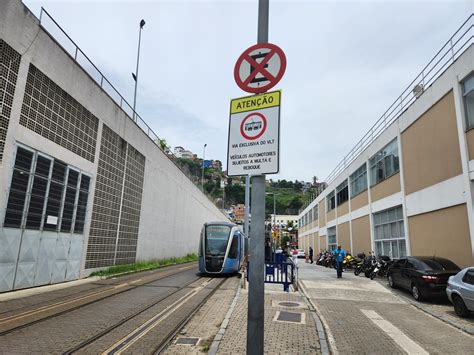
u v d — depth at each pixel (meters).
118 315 8.19
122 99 19.45
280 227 98.50
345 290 14.20
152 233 24.72
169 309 9.05
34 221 11.58
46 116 12.08
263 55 3.99
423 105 16.34
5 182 10.14
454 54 14.11
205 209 48.56
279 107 3.72
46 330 6.73
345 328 8.06
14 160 10.51
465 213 13.19
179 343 6.24
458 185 13.59
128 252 20.27
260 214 3.55
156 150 25.67
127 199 20.08
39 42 11.55
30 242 11.38
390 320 9.18
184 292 12.02
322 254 35.81
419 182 16.78
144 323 7.51
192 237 38.84
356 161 27.56
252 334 3.32
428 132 15.99
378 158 22.78
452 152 14.06
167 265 25.25
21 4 10.64
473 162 12.76
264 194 3.61
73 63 13.80
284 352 5.95
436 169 15.24
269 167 3.62
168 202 28.97
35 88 11.45
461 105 13.50
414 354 6.32
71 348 5.75
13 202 10.55
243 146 3.81
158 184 26.19
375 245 23.28
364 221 25.44
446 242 14.47
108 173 17.41
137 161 21.70
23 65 10.81
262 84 3.92
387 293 13.77
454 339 7.48
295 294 12.27
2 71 9.94
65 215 13.48
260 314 3.35
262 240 3.49
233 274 19.27
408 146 18.03
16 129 10.55
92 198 15.66
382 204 21.66
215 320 8.01
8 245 10.38
